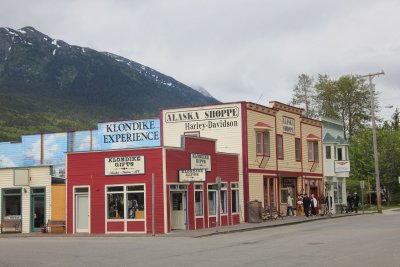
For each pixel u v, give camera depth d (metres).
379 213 50.91
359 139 76.69
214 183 36.38
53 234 33.47
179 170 32.88
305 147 49.53
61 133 49.47
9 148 51.41
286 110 46.34
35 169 36.72
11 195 37.19
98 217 33.22
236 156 39.38
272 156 43.38
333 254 17.22
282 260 16.08
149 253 19.50
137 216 32.22
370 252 17.47
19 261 17.91
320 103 84.62
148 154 32.31
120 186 32.84
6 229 36.53
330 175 53.38
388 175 72.56
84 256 19.08
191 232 30.64
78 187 34.03
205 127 40.91
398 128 89.25
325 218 42.88
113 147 45.31
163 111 42.22
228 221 37.34
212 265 15.46
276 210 41.75
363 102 83.06
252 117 40.84
